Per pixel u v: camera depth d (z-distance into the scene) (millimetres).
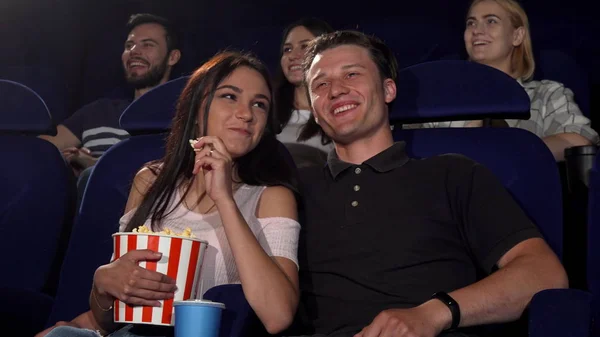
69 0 2832
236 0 2750
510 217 1263
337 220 1342
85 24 2840
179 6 2797
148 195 1317
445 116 1478
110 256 1414
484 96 1456
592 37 2367
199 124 1333
